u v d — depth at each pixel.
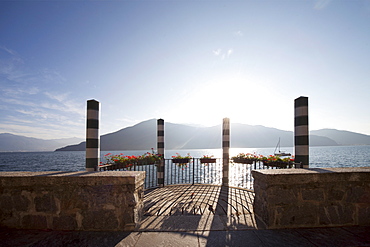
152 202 5.01
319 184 3.41
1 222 3.36
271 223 3.31
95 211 3.32
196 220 3.70
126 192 3.32
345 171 3.48
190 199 5.30
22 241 2.96
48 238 3.05
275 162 6.26
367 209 3.46
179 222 3.61
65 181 3.31
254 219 3.70
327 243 2.85
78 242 2.94
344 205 3.43
